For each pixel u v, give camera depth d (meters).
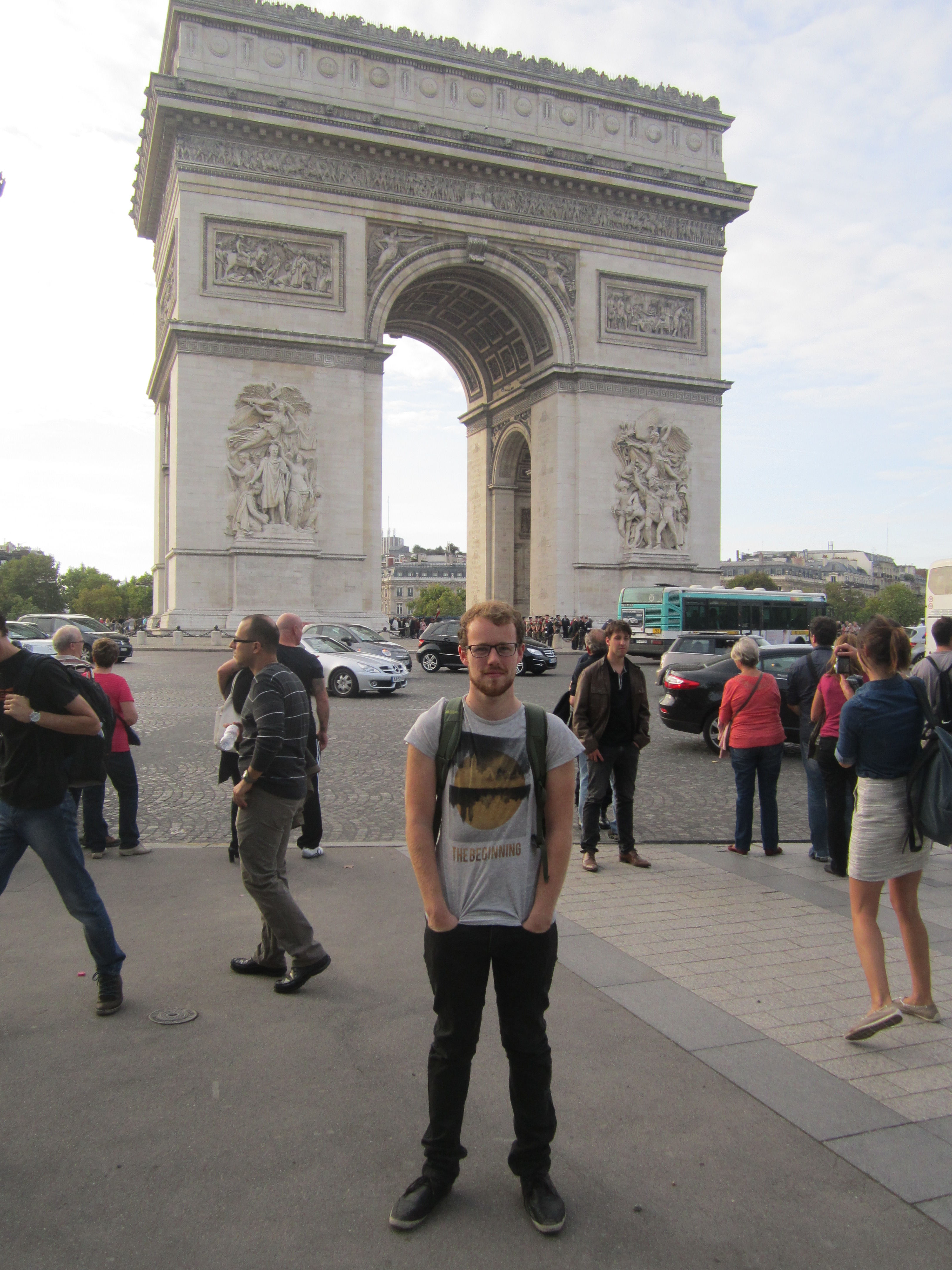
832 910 11.19
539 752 5.45
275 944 8.70
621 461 63.66
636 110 64.12
